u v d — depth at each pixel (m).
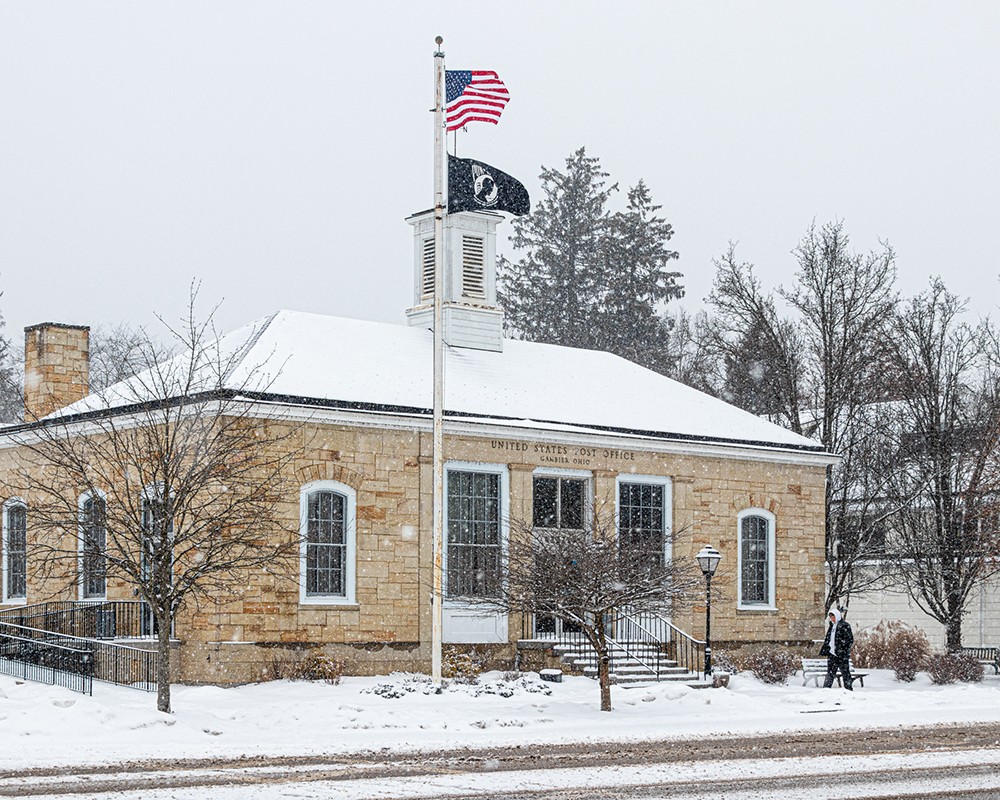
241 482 24.86
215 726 21.72
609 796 15.70
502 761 18.64
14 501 33.69
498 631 31.78
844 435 45.88
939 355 44.38
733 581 35.94
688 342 77.94
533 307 72.75
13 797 14.75
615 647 32.50
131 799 14.63
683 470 35.34
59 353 36.16
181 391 27.67
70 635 28.88
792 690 30.80
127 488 24.08
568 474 33.47
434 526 27.05
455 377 33.72
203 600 27.84
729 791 16.27
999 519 39.28
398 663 30.03
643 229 74.25
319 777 16.75
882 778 17.66
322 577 29.33
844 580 42.41
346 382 30.81
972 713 26.48
